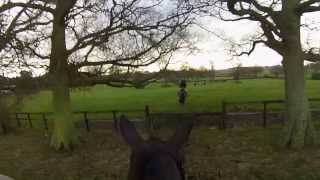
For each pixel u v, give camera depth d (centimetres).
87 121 2717
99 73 2173
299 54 1839
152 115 2473
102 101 5372
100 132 2542
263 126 2411
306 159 1633
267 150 1812
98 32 2059
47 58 2123
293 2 1767
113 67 2159
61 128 2142
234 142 1992
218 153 1788
